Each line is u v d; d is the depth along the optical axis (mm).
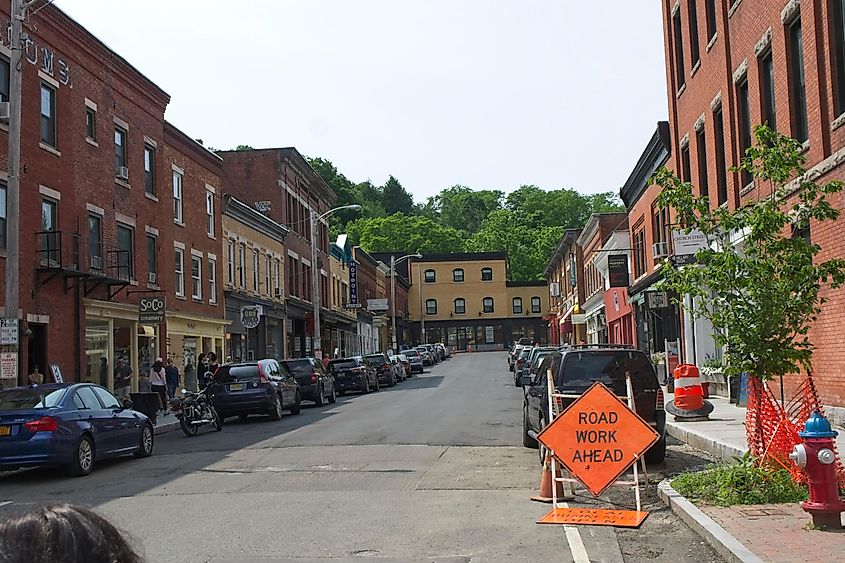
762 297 10672
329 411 28344
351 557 8344
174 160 34938
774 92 18641
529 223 133125
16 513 2244
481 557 8289
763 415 10766
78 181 27219
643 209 37062
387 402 31391
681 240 22953
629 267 41656
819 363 16766
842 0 15531
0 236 23109
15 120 17688
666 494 10734
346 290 72188
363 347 79812
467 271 110000
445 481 12914
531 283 110188
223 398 24875
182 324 34875
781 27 17797
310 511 10781
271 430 22312
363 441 18406
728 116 21875
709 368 25656
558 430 10711
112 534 2232
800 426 10484
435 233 121875
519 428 20438
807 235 17375
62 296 25938
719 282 10820
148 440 17703
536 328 109625
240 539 9219
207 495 12266
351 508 10922
